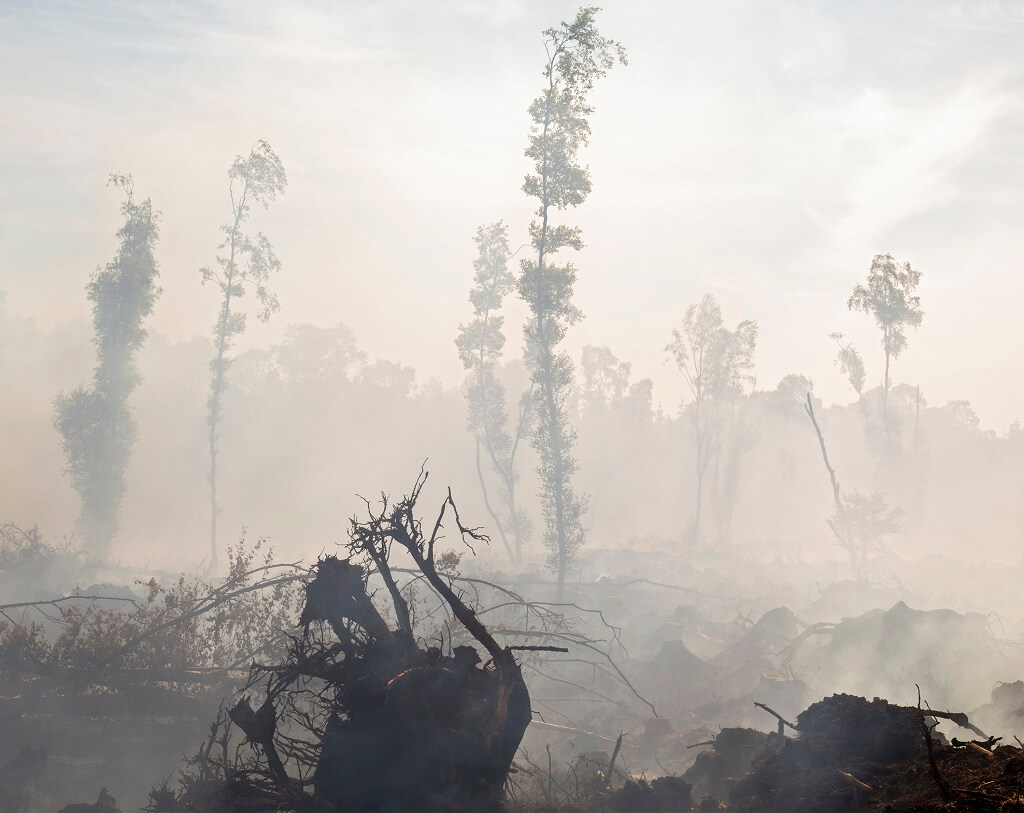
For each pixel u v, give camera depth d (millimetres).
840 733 12398
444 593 13688
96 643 18922
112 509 51469
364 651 12961
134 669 18734
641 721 20797
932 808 9336
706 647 28719
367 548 13836
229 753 16625
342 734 12500
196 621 20312
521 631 20688
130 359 53438
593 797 13664
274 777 12641
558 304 46312
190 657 19391
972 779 9805
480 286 60531
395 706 12180
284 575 20484
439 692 12391
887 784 10883
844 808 10766
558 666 24375
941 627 22609
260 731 12930
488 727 12266
